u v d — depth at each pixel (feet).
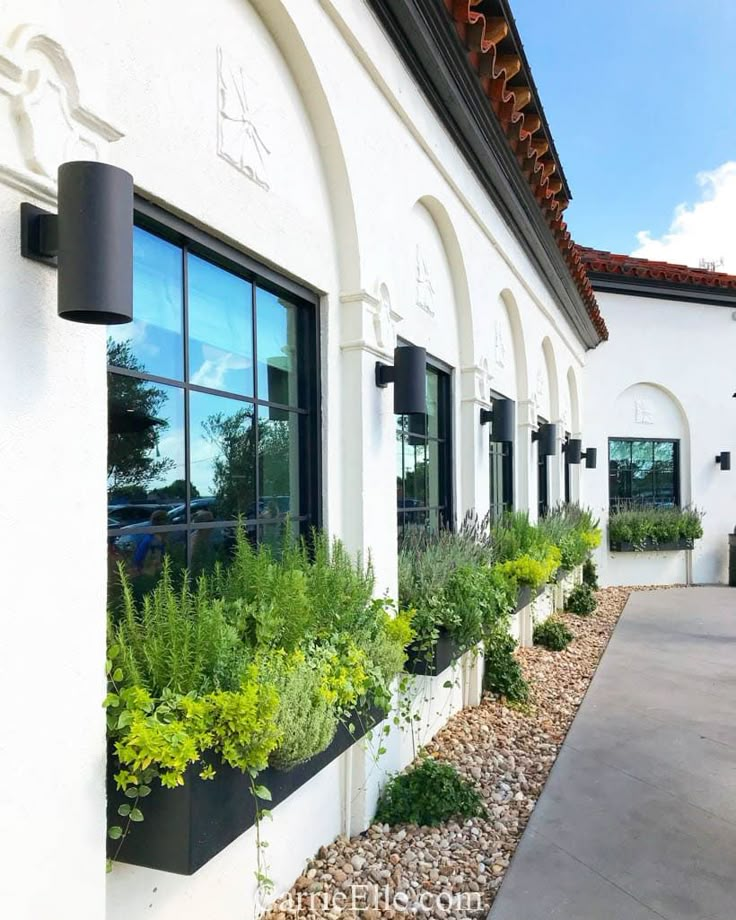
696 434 38.83
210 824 5.81
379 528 11.13
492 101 14.98
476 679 16.33
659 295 38.22
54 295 5.02
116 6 6.15
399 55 12.01
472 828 10.63
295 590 7.57
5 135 4.62
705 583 38.60
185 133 7.13
